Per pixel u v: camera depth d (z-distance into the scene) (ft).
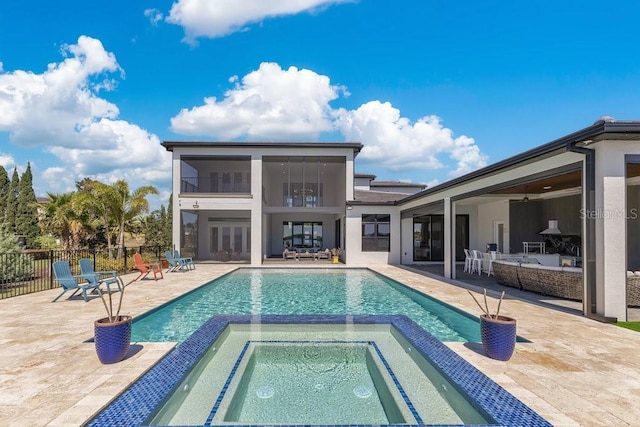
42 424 9.59
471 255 46.60
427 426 10.00
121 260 48.57
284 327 20.76
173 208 59.00
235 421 11.83
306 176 80.94
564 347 15.92
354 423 11.70
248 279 44.93
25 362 14.02
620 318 20.16
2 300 27.35
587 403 10.87
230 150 59.82
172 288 33.88
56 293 30.42
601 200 20.48
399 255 59.21
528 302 26.21
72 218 56.80
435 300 27.89
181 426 10.63
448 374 12.96
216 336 17.87
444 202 41.01
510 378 12.63
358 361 17.30
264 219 66.13
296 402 13.20
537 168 25.03
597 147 20.67
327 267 54.54
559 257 38.65
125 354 14.43
